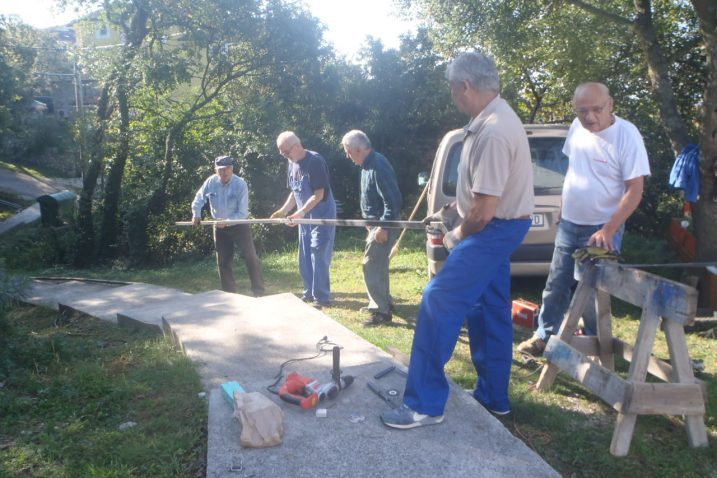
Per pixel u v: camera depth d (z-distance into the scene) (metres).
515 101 14.09
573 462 3.16
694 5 6.20
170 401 3.67
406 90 17.02
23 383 4.16
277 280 8.70
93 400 3.80
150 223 14.49
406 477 2.72
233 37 13.78
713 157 6.20
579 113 4.12
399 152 17.20
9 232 21.25
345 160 16.27
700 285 6.42
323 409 3.27
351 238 12.44
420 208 13.70
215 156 14.84
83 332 5.96
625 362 4.65
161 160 14.90
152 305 6.31
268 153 14.37
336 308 6.60
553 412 3.67
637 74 11.26
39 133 34.28
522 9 9.48
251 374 3.88
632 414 3.20
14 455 3.15
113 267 14.28
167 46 14.30
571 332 3.94
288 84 15.04
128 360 4.56
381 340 5.15
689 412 3.24
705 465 3.14
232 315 5.08
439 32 11.27
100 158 14.10
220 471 2.73
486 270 3.16
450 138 6.36
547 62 11.52
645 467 3.12
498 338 3.55
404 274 8.40
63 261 15.20
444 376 3.20
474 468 2.80
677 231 8.33
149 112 14.62
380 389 3.49
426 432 3.08
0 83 20.75
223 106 15.22
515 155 3.07
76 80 21.64
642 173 4.01
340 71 16.50
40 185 31.12
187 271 10.36
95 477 2.88
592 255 3.83
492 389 3.57
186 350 4.32
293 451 2.89
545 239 6.12
